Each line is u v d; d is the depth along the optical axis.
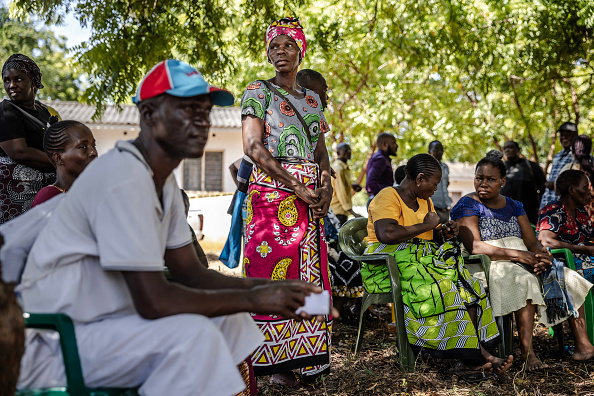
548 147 20.62
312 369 3.49
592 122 13.88
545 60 9.00
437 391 3.54
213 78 7.41
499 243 4.35
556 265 4.22
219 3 7.25
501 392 3.53
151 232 1.86
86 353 1.84
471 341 3.70
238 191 3.77
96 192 1.84
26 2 5.83
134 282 1.85
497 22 9.50
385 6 9.33
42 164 3.84
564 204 4.70
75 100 21.97
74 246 1.87
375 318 5.67
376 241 4.26
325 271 3.63
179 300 1.86
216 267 9.12
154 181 2.02
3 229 2.01
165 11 6.72
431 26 9.34
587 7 8.10
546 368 3.97
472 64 9.37
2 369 1.52
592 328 4.29
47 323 1.74
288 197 3.51
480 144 16.03
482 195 4.40
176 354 1.76
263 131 3.57
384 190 4.20
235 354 2.09
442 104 15.65
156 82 1.92
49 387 1.82
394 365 4.02
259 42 7.38
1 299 1.54
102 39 6.26
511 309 4.05
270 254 3.49
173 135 1.94
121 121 16.14
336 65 14.36
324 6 10.69
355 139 16.28
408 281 3.89
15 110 3.76
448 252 3.97
